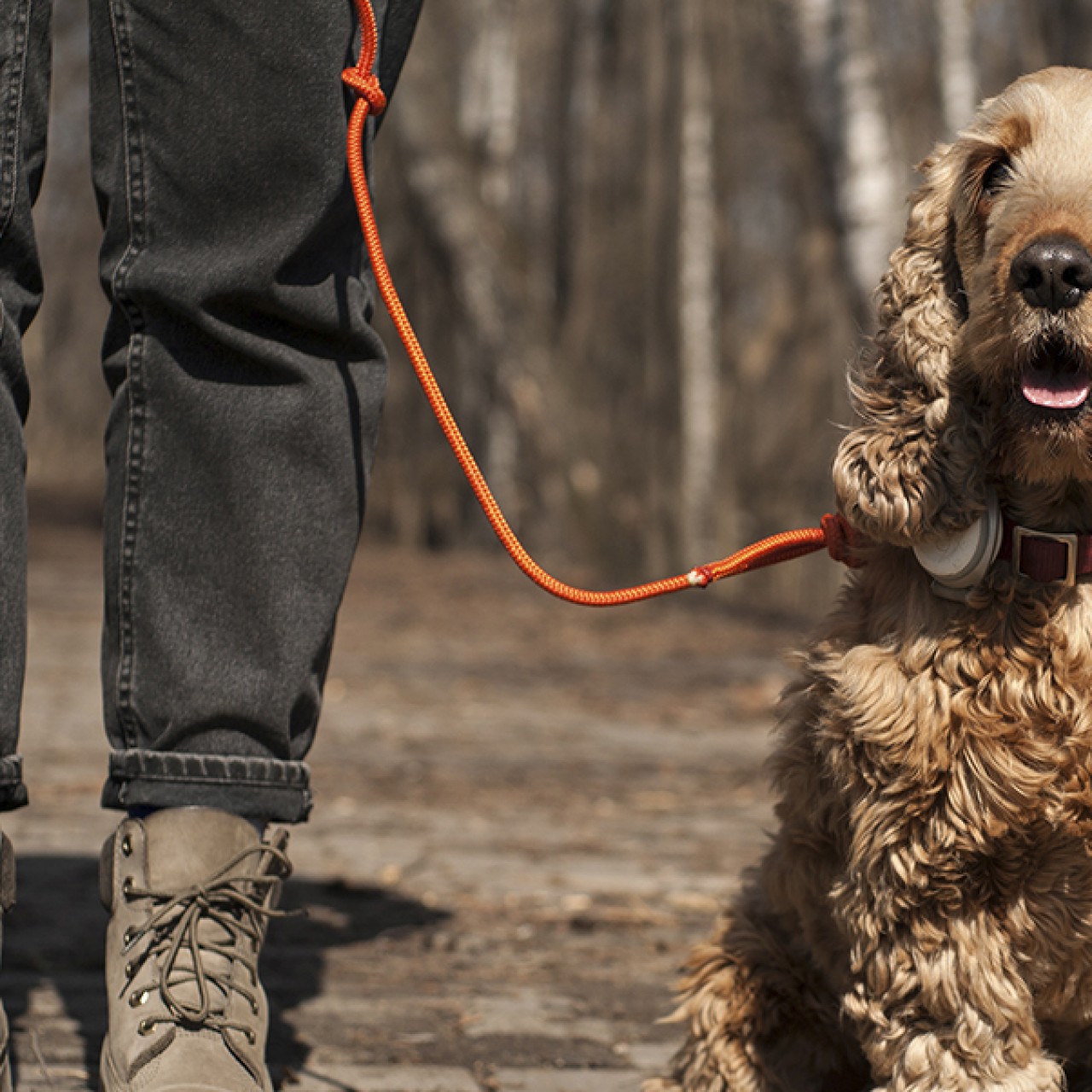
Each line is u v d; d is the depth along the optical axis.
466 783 7.05
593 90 23.41
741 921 3.08
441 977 3.96
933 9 16.22
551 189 26.38
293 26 2.77
